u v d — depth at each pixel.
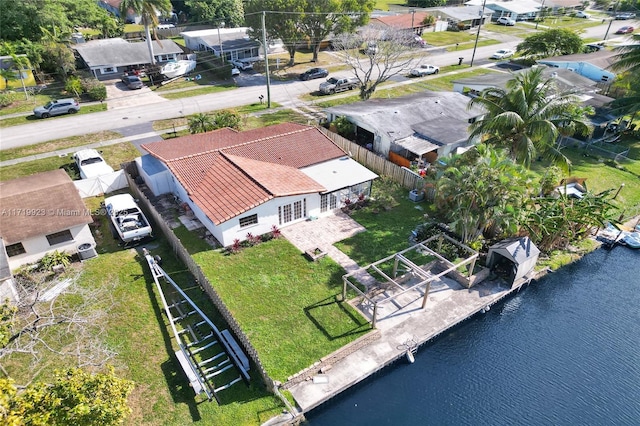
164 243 28.34
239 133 37.38
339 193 31.55
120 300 23.58
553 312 24.41
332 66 67.25
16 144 40.78
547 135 28.28
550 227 27.19
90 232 26.80
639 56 42.03
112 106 50.75
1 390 11.48
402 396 19.44
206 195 28.89
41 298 23.27
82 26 77.62
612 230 30.78
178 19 93.44
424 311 23.44
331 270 26.08
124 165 35.44
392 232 29.72
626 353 21.89
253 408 18.12
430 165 34.53
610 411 18.98
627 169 38.78
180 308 23.09
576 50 66.56
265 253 27.42
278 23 61.00
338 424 18.16
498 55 72.38
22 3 56.62
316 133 36.47
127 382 14.23
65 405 12.71
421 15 89.00
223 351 20.64
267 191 28.14
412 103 43.19
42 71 57.38
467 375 20.48
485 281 25.75
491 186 24.38
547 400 19.39
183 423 17.47
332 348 20.86
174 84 58.72
